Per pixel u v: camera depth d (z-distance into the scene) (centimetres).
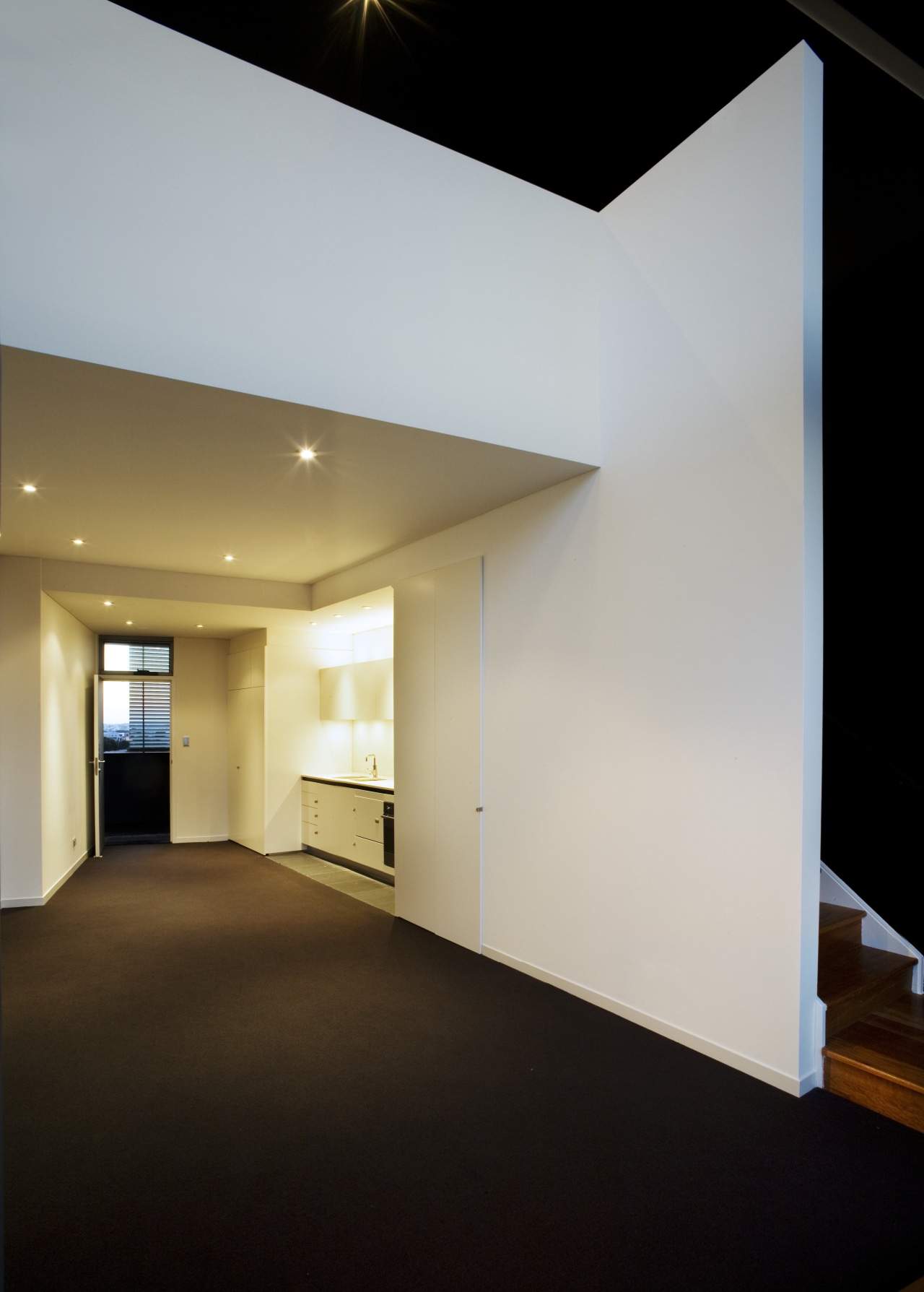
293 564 641
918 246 374
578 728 395
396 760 569
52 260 262
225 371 291
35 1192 235
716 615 322
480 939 471
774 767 297
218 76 296
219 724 962
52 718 662
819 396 298
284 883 688
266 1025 365
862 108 386
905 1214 221
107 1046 343
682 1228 216
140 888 670
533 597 431
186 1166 249
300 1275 198
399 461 378
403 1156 253
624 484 372
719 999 317
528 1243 210
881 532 387
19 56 262
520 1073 310
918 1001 333
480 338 354
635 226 373
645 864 352
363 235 324
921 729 365
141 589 662
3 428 334
